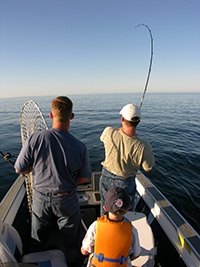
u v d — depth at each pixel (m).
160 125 15.79
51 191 1.67
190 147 9.32
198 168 6.81
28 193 2.43
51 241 2.36
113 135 2.04
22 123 2.59
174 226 2.04
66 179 1.67
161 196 2.59
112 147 2.02
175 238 2.01
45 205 1.71
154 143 10.20
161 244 2.23
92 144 10.16
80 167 1.74
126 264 1.37
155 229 2.39
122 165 2.02
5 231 1.63
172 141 10.62
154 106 35.56
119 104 43.91
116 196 1.29
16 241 1.75
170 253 2.04
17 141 10.74
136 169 2.09
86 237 1.42
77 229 1.89
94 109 32.50
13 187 2.75
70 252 1.92
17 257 1.69
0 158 7.96
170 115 22.36
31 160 1.62
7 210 2.22
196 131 13.29
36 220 1.79
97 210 2.86
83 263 1.99
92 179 3.09
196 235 1.91
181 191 5.37
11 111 30.39
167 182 5.86
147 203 2.69
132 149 1.95
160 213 2.36
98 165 7.42
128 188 2.11
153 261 1.84
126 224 1.34
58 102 1.60
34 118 2.42
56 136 1.61
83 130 14.36
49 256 1.74
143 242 1.96
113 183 2.10
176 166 6.98
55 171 1.61
